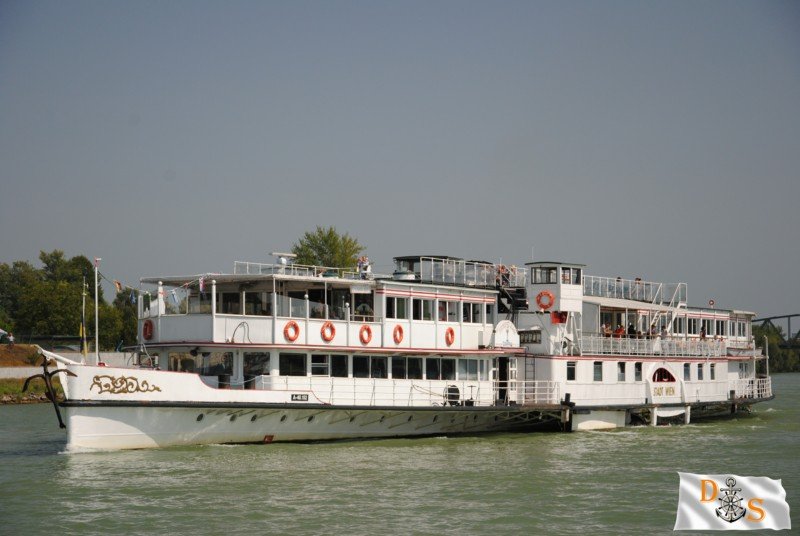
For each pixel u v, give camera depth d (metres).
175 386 39.06
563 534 29.53
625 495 34.84
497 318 52.00
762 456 44.78
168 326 42.12
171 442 39.84
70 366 37.50
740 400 65.62
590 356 54.31
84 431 37.81
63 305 105.12
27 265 169.50
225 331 40.75
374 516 30.97
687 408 60.62
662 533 29.95
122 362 94.25
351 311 45.06
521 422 52.38
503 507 32.62
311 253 84.44
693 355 62.19
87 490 33.56
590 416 54.31
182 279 42.81
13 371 88.94
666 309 62.78
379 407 44.28
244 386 41.69
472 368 49.78
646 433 54.06
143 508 31.34
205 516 30.48
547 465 40.81
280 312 41.91
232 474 36.38
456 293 48.78
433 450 43.72
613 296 63.31
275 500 32.66
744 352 69.69
